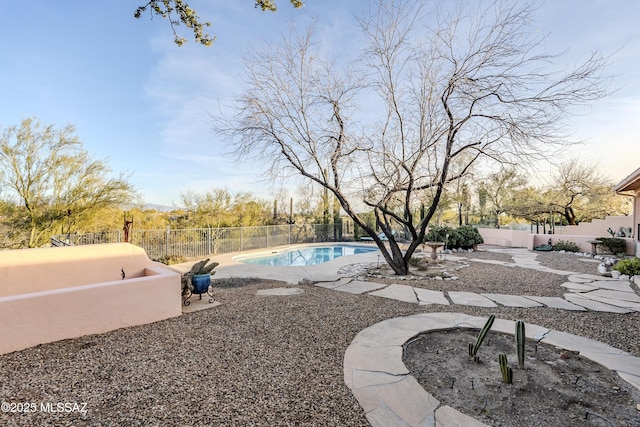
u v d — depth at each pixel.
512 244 16.64
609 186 18.88
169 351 3.59
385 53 7.72
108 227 14.40
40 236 12.94
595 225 16.08
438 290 6.78
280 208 21.11
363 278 8.19
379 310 5.25
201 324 4.55
